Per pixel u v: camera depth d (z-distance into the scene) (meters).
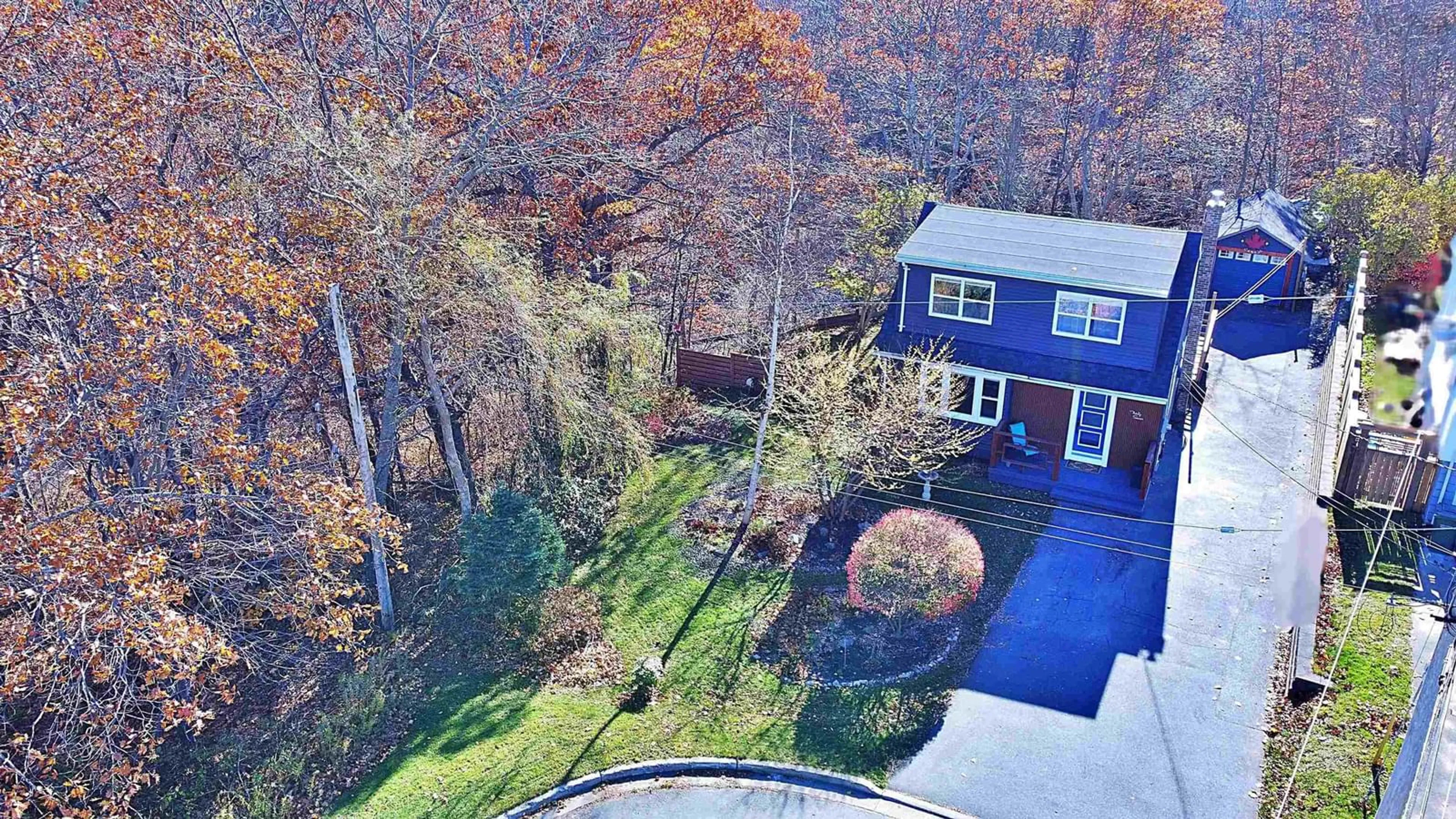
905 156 45.47
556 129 24.31
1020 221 23.25
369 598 18.58
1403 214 25.70
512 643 17.12
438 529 20.83
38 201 11.96
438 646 17.17
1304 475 20.95
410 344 18.94
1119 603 17.33
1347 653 15.03
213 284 13.48
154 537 13.49
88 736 12.45
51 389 12.42
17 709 14.75
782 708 15.52
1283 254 30.97
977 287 21.78
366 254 16.88
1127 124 40.81
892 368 21.55
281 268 16.25
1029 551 18.91
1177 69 41.50
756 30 26.97
